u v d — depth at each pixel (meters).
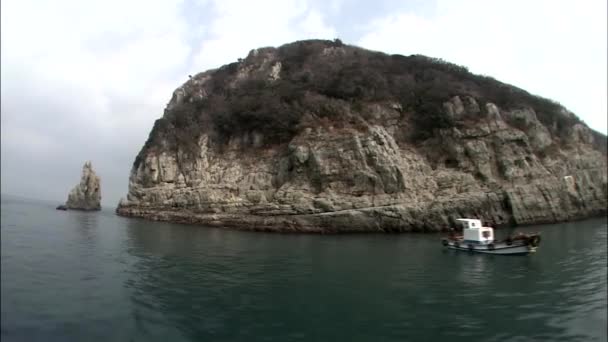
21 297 13.34
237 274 19.34
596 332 12.27
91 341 10.41
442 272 21.30
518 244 27.17
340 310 13.95
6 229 31.30
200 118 65.19
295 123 56.81
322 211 45.22
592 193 64.62
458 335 11.89
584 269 22.44
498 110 61.97
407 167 50.50
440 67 74.69
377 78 64.38
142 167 64.38
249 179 53.78
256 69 80.62
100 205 77.38
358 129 52.16
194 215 51.38
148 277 17.61
